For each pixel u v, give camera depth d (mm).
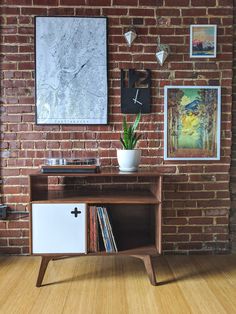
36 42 2580
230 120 2674
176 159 2666
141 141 2660
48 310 1898
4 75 2602
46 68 2600
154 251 2252
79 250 2234
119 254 2234
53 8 2582
